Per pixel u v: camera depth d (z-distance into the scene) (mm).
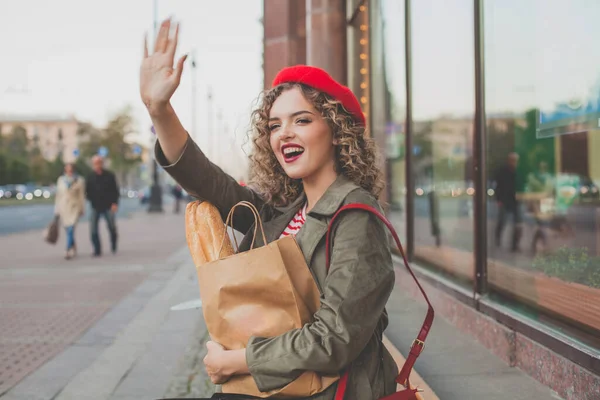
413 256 5758
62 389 3594
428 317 1407
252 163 1666
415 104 5699
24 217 27734
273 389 1221
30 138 94188
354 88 7656
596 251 3873
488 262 3977
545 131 4371
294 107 1422
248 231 1598
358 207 1280
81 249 12094
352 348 1196
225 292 1254
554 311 3166
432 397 2670
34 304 6227
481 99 4203
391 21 6352
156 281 7680
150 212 31297
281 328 1235
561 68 4137
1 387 3635
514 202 4539
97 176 10688
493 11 4262
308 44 7609
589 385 2512
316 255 1329
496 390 2832
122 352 4363
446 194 4930
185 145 1522
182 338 4750
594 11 3717
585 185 4336
